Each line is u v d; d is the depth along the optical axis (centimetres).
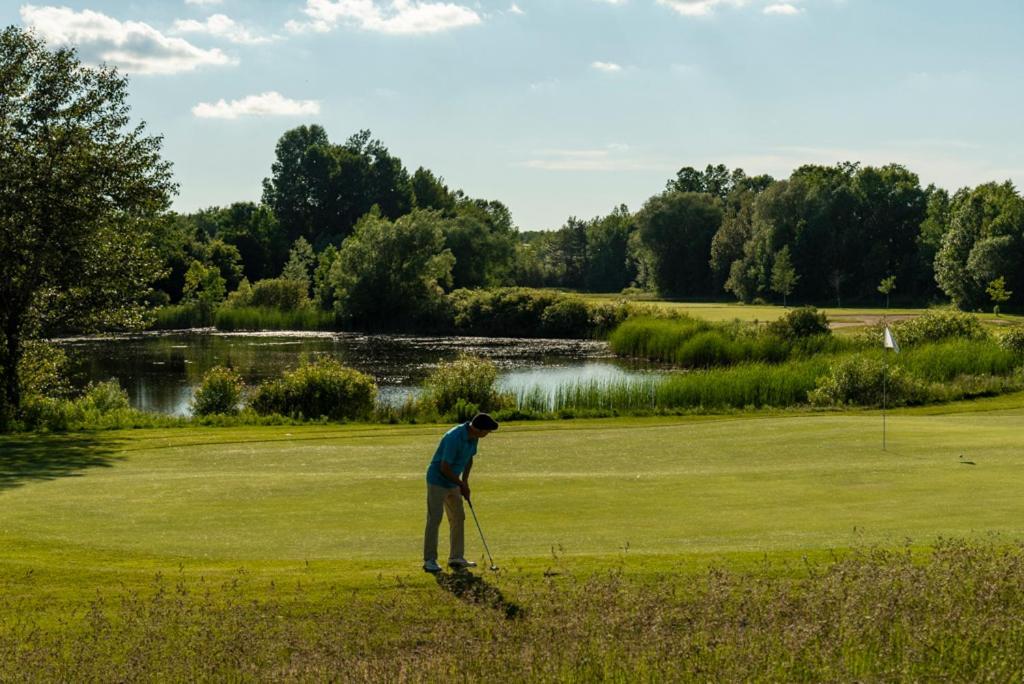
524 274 15362
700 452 1784
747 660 723
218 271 9131
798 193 11869
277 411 2941
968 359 3631
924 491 1325
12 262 2692
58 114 2770
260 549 1059
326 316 8031
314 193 13350
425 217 8100
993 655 740
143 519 1212
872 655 746
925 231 11431
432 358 5562
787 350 4984
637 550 1023
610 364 5266
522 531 1129
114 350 5991
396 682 707
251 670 723
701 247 13162
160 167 2883
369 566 973
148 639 768
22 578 945
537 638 757
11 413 2583
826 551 992
